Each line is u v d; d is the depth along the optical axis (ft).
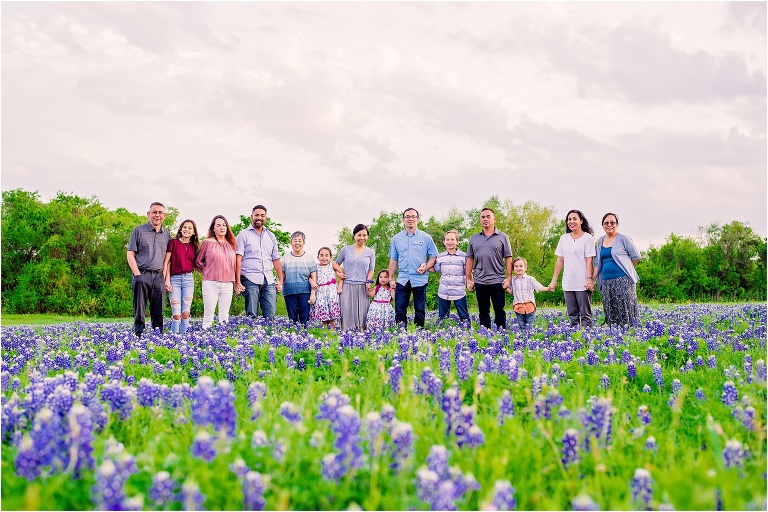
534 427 16.47
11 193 182.29
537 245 200.44
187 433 16.21
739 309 72.84
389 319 47.80
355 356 28.53
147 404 19.51
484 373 23.02
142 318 42.96
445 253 47.85
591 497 12.90
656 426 19.39
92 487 11.57
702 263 203.51
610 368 27.58
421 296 47.50
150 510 11.42
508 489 11.26
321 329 46.14
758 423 16.71
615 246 42.45
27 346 38.37
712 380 25.57
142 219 224.12
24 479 11.93
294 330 44.70
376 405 19.19
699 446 16.85
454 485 11.67
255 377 24.88
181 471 12.78
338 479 12.40
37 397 17.30
